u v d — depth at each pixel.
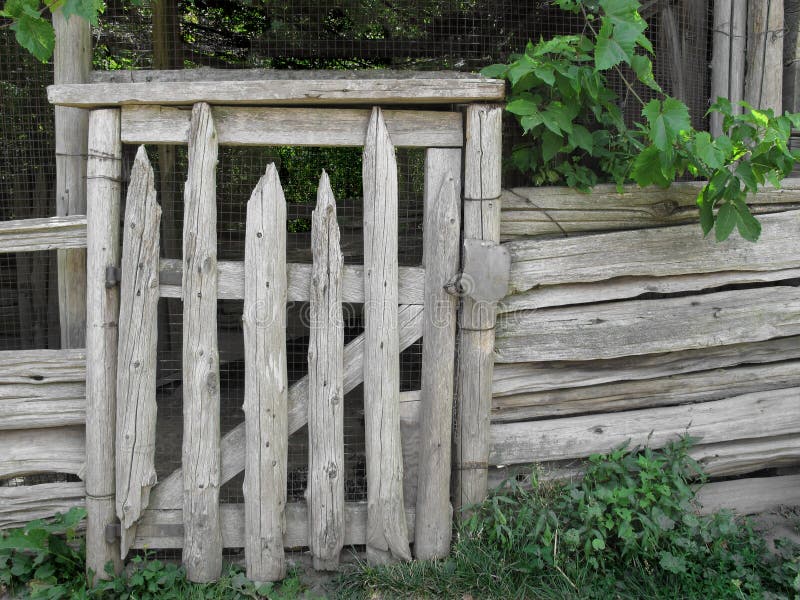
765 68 3.62
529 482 3.24
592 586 2.92
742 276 3.32
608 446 3.31
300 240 5.16
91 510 2.96
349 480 3.53
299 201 5.38
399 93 2.80
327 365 2.97
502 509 3.15
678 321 3.29
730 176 2.80
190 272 2.87
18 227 2.92
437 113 2.92
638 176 2.93
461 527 3.11
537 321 3.19
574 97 2.91
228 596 2.93
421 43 5.41
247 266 2.88
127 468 2.93
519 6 4.28
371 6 5.33
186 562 2.98
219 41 5.93
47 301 4.34
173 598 2.87
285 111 2.88
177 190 4.99
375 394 3.00
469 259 2.96
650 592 2.88
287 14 5.59
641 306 3.27
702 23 3.72
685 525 3.04
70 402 3.07
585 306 3.24
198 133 2.82
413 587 2.95
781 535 3.33
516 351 3.18
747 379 3.44
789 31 3.70
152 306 2.89
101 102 2.79
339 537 3.04
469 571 2.96
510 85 3.37
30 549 3.03
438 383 3.03
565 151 3.01
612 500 2.97
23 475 3.11
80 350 3.05
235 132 2.88
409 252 4.02
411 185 4.41
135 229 2.85
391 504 3.06
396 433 3.03
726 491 3.48
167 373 4.64
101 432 2.93
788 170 2.88
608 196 3.19
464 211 2.98
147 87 2.77
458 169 2.96
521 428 3.26
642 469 3.14
